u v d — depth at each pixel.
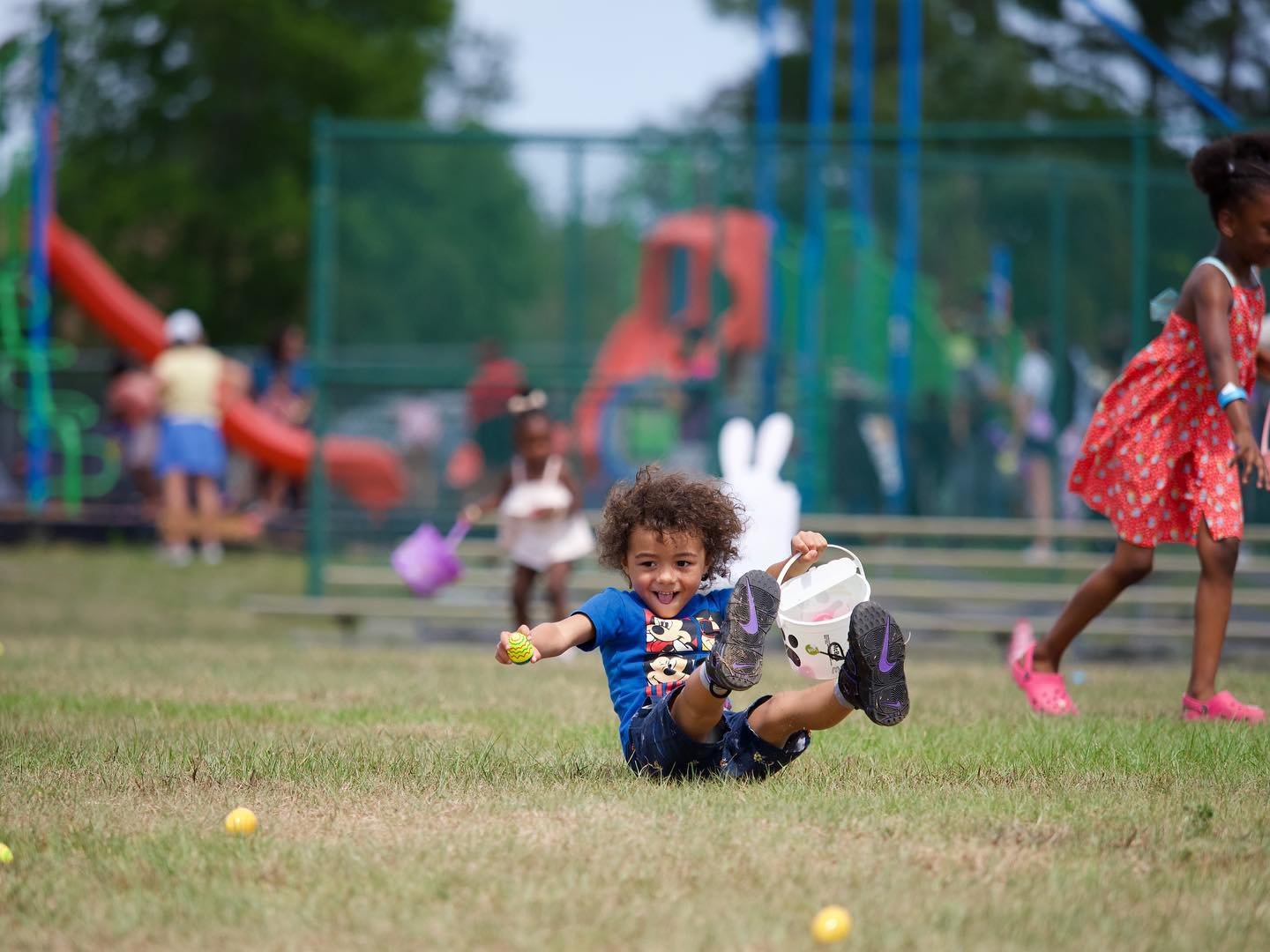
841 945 7.89
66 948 7.96
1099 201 36.84
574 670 23.91
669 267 47.88
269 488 55.41
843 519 32.75
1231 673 23.55
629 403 35.69
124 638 28.62
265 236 94.62
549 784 12.15
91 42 95.75
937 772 12.93
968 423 36.19
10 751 13.71
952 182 45.19
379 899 8.69
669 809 11.01
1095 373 36.25
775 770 12.39
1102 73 94.38
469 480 34.97
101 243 93.62
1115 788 12.20
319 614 31.47
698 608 12.93
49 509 52.62
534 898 8.63
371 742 14.62
